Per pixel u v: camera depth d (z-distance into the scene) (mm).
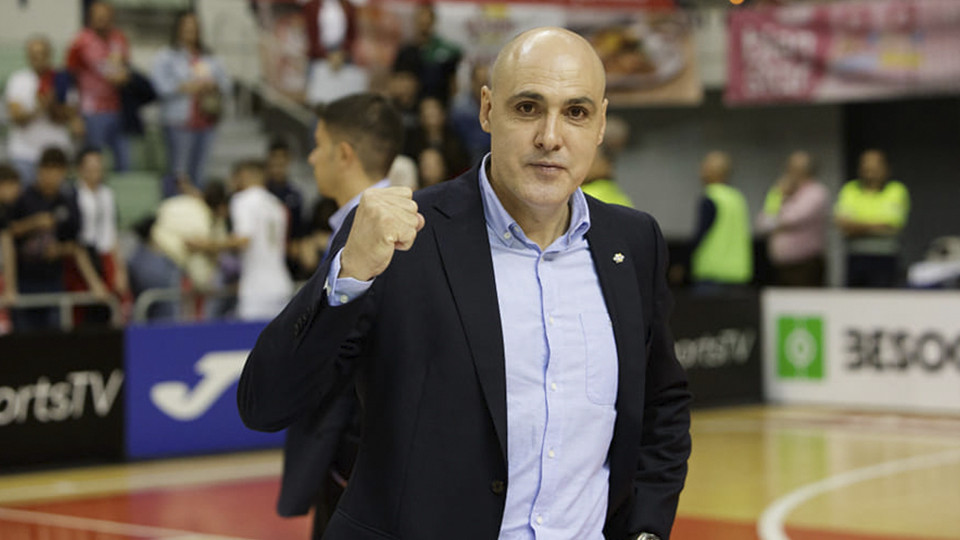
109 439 15227
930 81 22875
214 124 21391
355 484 4211
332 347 3881
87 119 20203
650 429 4625
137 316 16672
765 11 24203
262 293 17828
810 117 28125
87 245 17797
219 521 12109
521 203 4191
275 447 16484
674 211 29406
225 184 21094
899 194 21828
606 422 4270
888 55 23188
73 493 13500
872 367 19438
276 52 23312
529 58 3971
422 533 4039
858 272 21969
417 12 22766
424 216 4195
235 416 16172
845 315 19656
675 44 25062
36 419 14688
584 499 4258
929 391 18938
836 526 11625
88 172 17859
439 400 4066
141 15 23094
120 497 13297
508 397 4117
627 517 4520
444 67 22688
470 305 4094
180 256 17953
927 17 22812
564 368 4176
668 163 29453
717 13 26688
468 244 4172
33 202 17109
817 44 23781
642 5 24875
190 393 15836
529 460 4133
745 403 20000
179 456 15734
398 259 4113
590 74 3998
